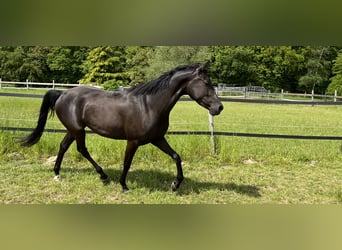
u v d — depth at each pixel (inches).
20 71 993.5
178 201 144.3
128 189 150.9
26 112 351.9
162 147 147.3
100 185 156.8
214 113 136.6
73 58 1117.7
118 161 195.9
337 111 658.2
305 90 1349.7
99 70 1082.7
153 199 144.9
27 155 199.3
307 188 166.6
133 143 142.4
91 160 158.9
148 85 139.1
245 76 1380.4
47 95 161.0
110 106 143.1
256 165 203.3
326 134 340.5
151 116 138.0
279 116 515.5
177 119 408.8
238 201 147.0
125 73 1115.3
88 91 152.9
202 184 165.8
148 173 176.4
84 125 152.9
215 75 1407.5
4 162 187.0
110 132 145.1
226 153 208.1
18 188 150.2
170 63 1185.4
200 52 1221.1
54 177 162.9
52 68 1090.7
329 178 183.6
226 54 1366.9
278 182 174.6
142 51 1218.6
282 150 232.5
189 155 206.4
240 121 418.3
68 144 161.3
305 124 418.0
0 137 197.0
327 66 1314.0
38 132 163.8
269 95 973.8
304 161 217.6
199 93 136.5
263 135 217.6
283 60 1321.4
